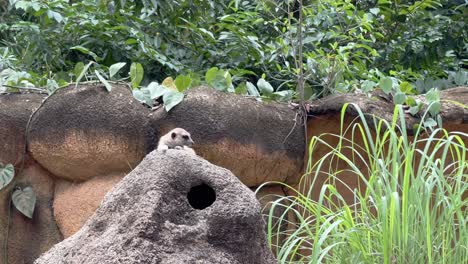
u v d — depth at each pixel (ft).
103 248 22.02
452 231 25.54
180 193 22.88
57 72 42.83
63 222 32.60
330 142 34.55
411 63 50.26
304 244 32.14
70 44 44.39
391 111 33.55
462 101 34.78
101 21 44.01
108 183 32.01
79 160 31.86
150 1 44.11
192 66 44.57
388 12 50.57
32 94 33.06
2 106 32.22
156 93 31.91
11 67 41.37
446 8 54.19
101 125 31.37
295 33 43.32
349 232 24.82
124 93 32.04
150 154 23.76
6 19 50.60
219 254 22.43
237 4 44.78
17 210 32.48
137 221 22.12
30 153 32.32
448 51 51.85
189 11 45.85
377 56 46.85
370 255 24.99
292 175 33.68
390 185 26.30
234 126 31.89
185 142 27.71
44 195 32.81
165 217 22.40
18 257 32.40
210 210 22.79
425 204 24.84
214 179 23.25
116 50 44.14
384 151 34.35
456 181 27.20
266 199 33.30
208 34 43.75
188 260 21.94
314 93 38.34
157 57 42.34
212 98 32.14
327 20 45.47
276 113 33.14
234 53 44.65
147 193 22.61
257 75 44.34
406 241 24.45
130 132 31.35
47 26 44.27
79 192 32.35
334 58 38.52
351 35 45.32
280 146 32.73
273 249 32.32
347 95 34.06
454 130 35.19
